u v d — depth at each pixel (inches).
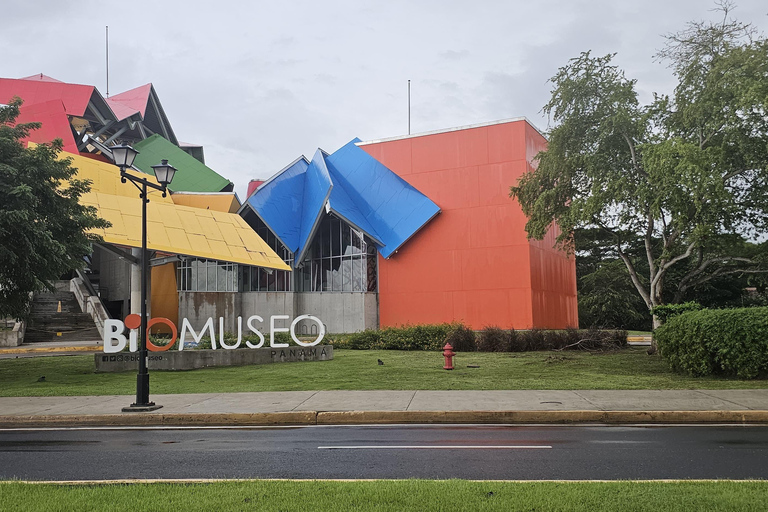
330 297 1904.5
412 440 386.6
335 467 309.3
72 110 2269.9
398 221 1871.3
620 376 697.6
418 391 599.5
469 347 1157.1
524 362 884.6
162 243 1273.4
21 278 794.2
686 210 848.3
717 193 813.2
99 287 2150.6
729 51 881.5
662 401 511.2
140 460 336.2
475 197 1792.6
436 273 1813.5
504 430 424.5
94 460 338.0
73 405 557.3
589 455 329.4
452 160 1841.8
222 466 316.5
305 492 243.8
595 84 991.0
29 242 733.9
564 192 1080.8
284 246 1962.4
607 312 2217.0
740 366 647.1
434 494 236.1
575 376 705.0
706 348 673.0
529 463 310.8
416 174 1898.4
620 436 391.5
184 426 473.7
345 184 2021.4
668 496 229.5
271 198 2022.6
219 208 2070.6
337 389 629.3
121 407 540.1
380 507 219.8
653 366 803.4
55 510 224.2
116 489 256.4
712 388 589.3
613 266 2225.6
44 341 1439.5
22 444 396.2
